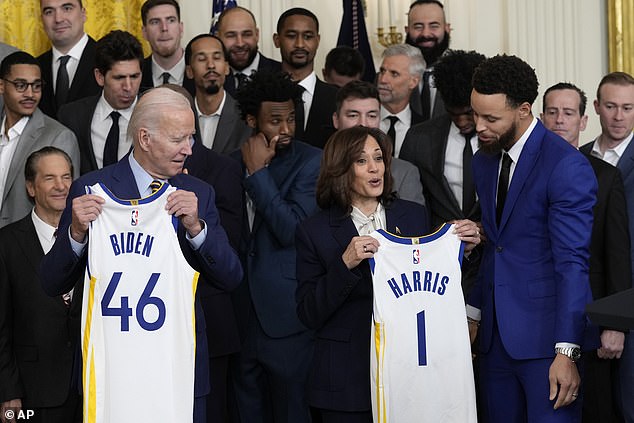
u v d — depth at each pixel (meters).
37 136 7.16
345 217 5.36
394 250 5.17
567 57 10.46
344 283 5.10
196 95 7.79
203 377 5.11
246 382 6.78
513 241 5.48
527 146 5.46
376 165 5.31
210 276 5.07
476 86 5.41
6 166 7.21
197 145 6.70
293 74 8.22
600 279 6.75
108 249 4.87
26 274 6.44
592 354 6.90
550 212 5.34
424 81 8.16
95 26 8.99
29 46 8.84
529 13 10.39
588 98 10.58
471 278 6.50
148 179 5.05
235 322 6.61
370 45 9.97
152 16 8.11
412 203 5.51
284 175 6.76
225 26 8.46
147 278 4.88
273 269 6.66
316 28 8.25
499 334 5.48
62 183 6.51
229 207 6.66
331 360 5.24
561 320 5.22
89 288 4.85
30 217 6.58
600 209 6.76
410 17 8.66
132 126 5.01
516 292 5.45
